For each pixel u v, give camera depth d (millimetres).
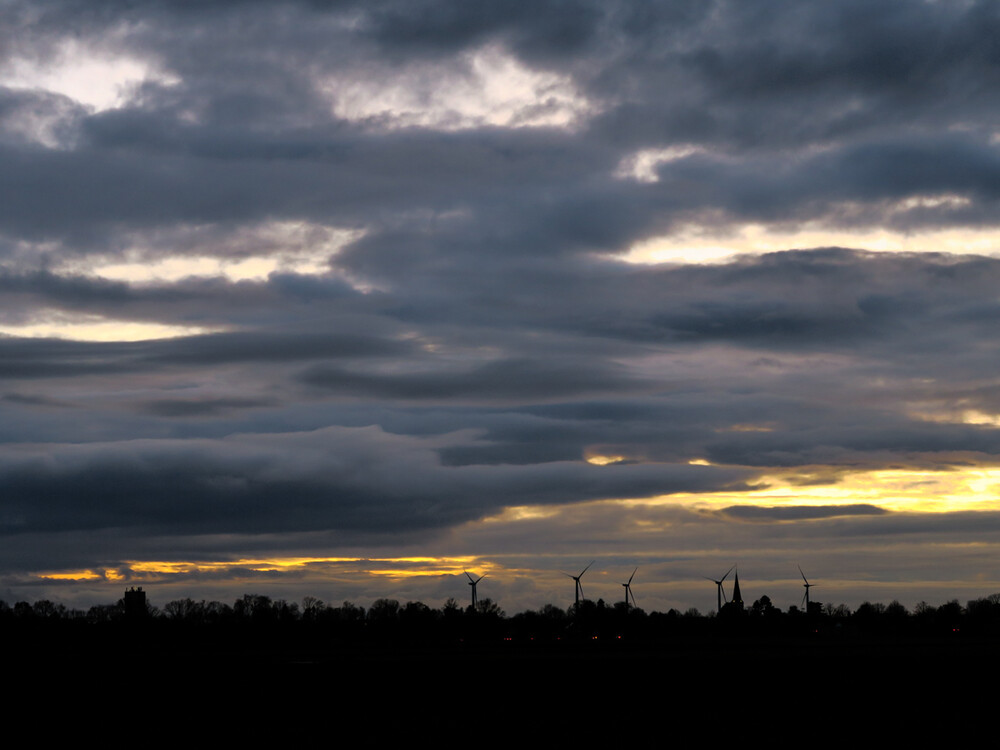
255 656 181375
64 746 82562
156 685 125625
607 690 118875
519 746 79500
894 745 79625
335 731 87438
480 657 176125
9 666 152625
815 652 198250
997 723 90438
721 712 97688
